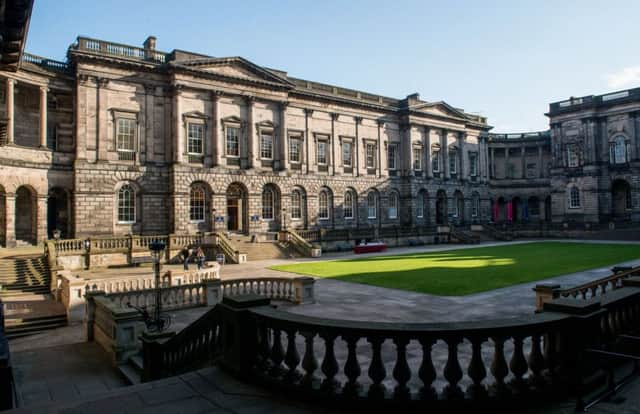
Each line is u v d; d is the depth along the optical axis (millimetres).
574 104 70125
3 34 15438
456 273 28516
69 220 40500
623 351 8094
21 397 11594
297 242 46625
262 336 7664
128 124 42688
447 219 69375
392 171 64312
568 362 6633
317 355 11922
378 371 6379
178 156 43875
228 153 48250
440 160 69438
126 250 37125
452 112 69688
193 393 7211
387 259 39469
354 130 60219
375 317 17047
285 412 6484
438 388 9312
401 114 64875
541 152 80688
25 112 40844
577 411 6121
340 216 58188
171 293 19984
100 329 16641
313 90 55844
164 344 10883
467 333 6176
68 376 13242
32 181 38000
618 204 68375
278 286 21047
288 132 53625
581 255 38781
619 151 66438
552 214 73000
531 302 19141
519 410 6195
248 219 48625
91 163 40219
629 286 9398
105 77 41219
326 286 24609
